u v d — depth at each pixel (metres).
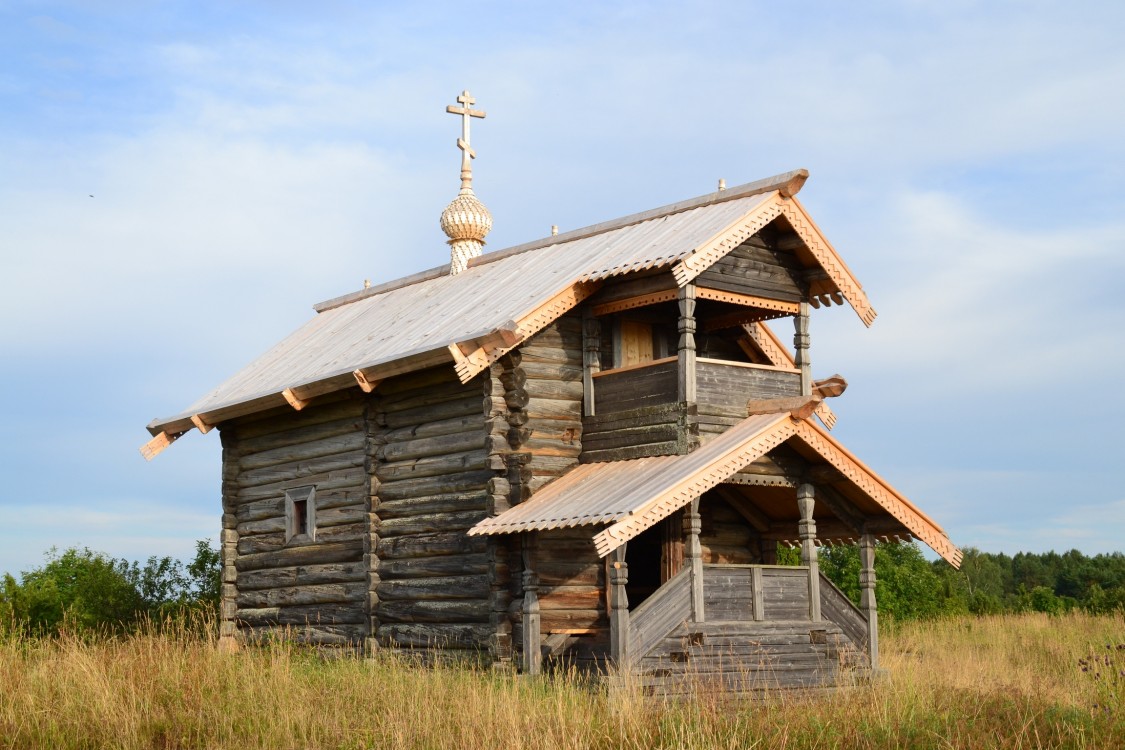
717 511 22.23
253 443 25.47
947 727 14.58
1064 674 21.59
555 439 20.33
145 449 25.86
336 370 22.16
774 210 20.19
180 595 31.30
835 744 13.97
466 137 26.83
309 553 23.62
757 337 23.02
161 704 16.45
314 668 19.30
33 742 14.87
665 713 15.20
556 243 23.84
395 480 21.95
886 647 27.44
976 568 73.00
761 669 18.92
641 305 20.33
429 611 20.98
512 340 19.52
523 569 19.50
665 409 19.56
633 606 23.20
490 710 15.09
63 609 28.64
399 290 27.25
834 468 19.97
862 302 20.98
